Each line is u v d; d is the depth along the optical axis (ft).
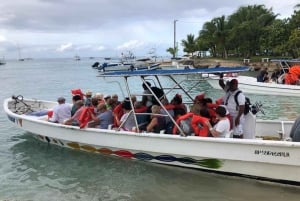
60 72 188.55
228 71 22.41
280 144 19.34
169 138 22.62
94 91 79.20
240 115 22.39
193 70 22.79
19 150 29.04
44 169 24.56
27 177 23.17
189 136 21.94
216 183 21.36
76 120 27.91
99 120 26.37
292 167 19.75
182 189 20.74
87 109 26.48
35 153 28.14
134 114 24.14
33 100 39.14
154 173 23.26
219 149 21.27
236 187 20.70
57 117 29.30
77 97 30.19
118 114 26.43
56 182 22.26
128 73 23.93
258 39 185.16
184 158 22.84
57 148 29.32
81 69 230.68
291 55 158.81
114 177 22.82
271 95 60.85
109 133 25.02
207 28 218.18
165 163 23.89
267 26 182.50
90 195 20.26
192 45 241.96
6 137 33.32
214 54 225.35
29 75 160.97
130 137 24.22
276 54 175.52
